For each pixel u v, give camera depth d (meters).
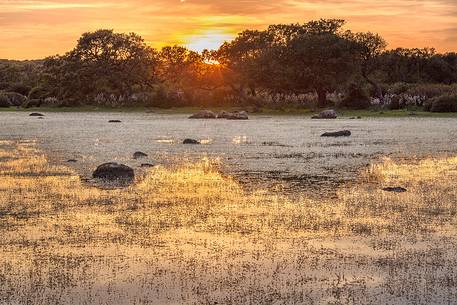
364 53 96.44
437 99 80.44
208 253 13.76
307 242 14.71
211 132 49.47
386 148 36.69
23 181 23.78
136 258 13.37
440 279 11.90
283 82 93.50
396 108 86.12
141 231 15.75
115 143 39.50
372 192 21.52
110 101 103.25
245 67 96.69
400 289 11.36
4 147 36.94
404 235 15.38
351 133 48.06
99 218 17.25
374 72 114.25
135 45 107.56
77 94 104.19
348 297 10.97
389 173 26.28
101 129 52.84
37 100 104.31
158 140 41.81
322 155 33.16
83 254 13.67
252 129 53.09
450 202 19.56
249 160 30.86
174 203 19.45
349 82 92.88
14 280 11.90
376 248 14.16
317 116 70.94
